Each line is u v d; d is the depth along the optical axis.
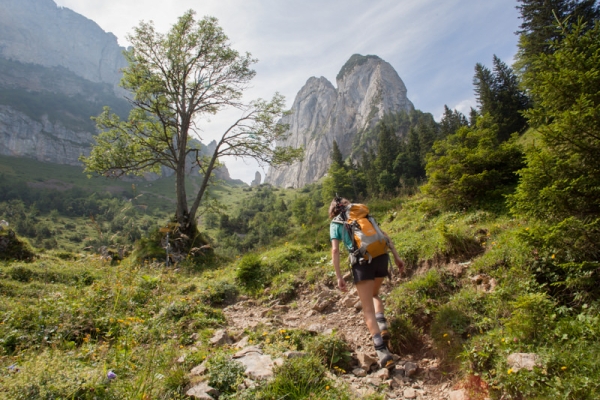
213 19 17.88
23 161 184.75
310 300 5.73
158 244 13.63
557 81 3.79
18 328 4.49
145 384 2.70
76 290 6.32
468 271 4.41
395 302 4.31
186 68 17.89
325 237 9.13
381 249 3.67
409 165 74.56
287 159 19.44
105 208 110.19
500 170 7.41
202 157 19.75
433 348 3.61
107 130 17.64
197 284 7.11
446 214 7.29
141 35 16.86
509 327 3.13
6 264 9.36
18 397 2.44
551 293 3.46
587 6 23.52
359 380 3.28
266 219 104.56
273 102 18.77
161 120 17.56
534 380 2.58
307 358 3.12
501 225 5.18
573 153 3.66
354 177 77.12
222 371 2.97
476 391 2.84
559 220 3.65
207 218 103.69
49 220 102.12
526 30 27.61
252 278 7.10
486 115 8.41
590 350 2.64
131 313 5.21
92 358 3.49
